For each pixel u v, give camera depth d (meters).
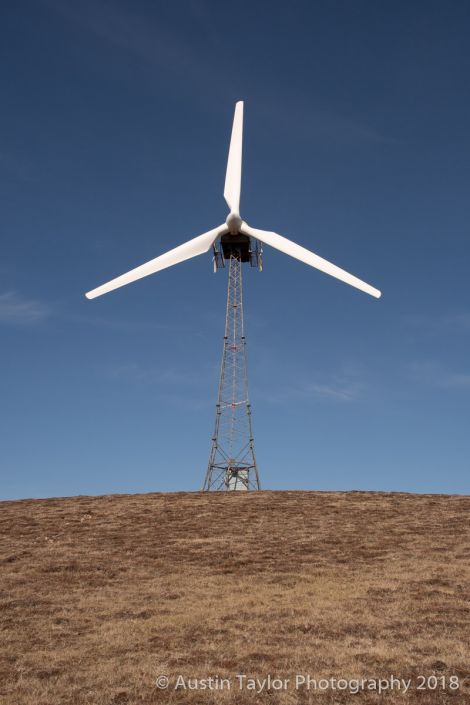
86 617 16.67
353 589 18.91
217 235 39.78
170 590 19.30
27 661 13.43
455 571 20.64
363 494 37.84
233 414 41.56
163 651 13.93
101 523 30.88
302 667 12.82
